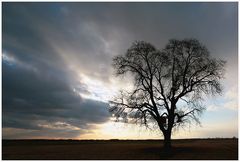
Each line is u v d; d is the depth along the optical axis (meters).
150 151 44.22
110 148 53.19
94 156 40.56
